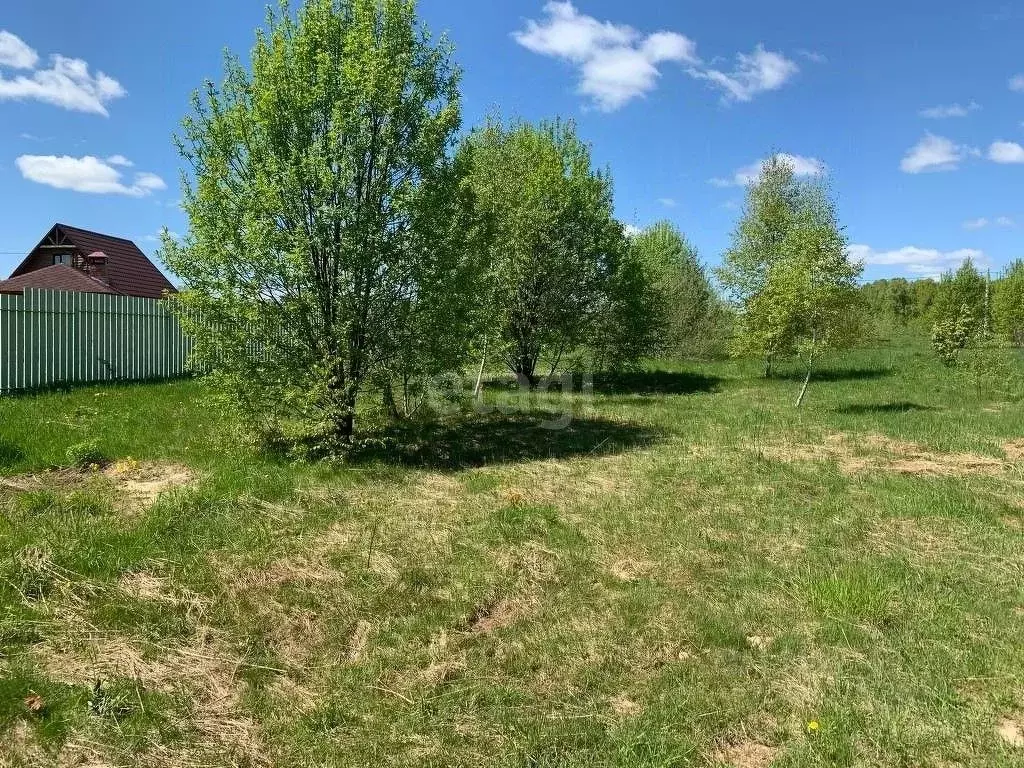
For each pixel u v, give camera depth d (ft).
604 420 39.60
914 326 153.58
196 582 14.11
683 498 22.25
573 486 23.67
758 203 71.56
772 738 9.87
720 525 19.52
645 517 20.11
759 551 17.44
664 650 12.36
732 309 70.49
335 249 24.54
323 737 9.70
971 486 23.93
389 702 10.56
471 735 9.79
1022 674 11.33
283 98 23.97
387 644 12.39
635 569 16.17
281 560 15.42
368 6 25.41
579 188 53.57
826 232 44.04
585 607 14.01
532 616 13.58
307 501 19.98
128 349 46.01
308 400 24.36
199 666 11.34
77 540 15.30
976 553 17.51
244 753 9.31
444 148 26.89
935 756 9.36
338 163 24.30
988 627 13.12
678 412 43.21
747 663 11.80
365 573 15.08
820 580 15.10
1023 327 105.70
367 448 27.53
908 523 20.02
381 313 26.27
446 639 12.53
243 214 23.76
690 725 10.07
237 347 24.39
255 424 24.70
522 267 50.29
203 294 24.09
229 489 19.93
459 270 27.25
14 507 17.46
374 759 9.28
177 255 23.91
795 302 43.06
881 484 24.20
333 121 23.71
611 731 9.89
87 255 96.89
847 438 33.86
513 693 10.80
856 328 44.68
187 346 51.75
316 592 14.05
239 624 12.68
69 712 9.76
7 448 23.13
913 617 13.55
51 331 39.73
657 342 65.00
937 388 56.13
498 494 22.17
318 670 11.47
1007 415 40.70
